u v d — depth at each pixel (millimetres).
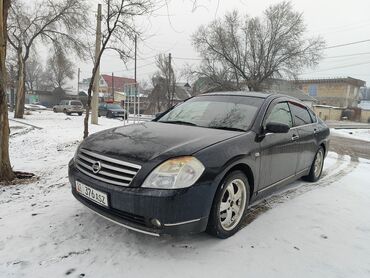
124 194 2572
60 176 5062
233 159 2914
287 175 4121
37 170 5535
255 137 3355
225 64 34281
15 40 22031
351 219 3703
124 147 2881
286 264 2691
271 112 3828
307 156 4684
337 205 4129
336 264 2732
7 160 4637
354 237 3252
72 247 2801
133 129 3514
